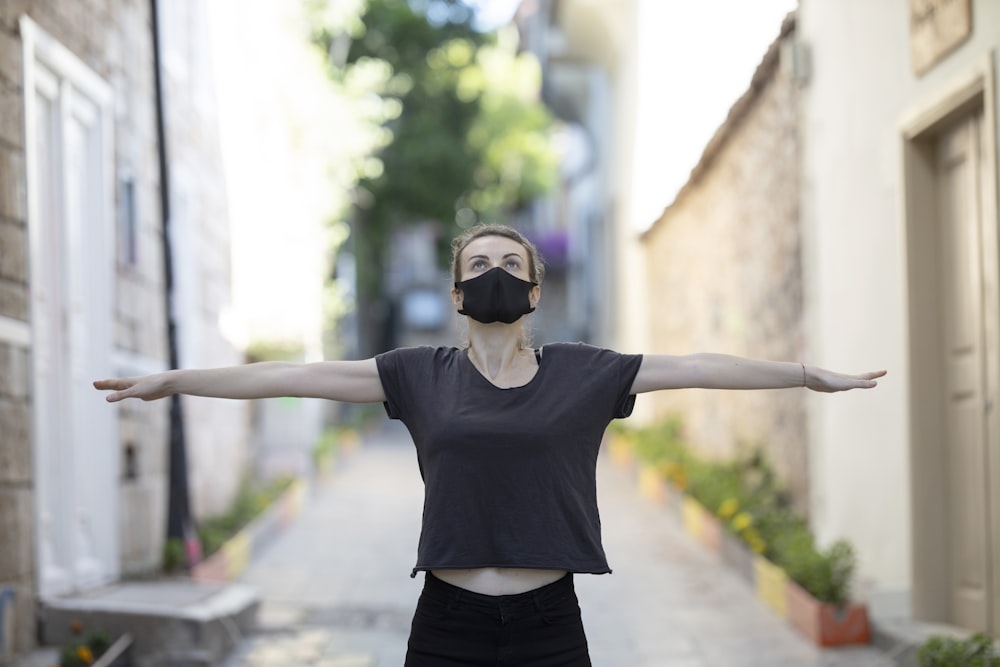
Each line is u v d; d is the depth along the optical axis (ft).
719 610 25.52
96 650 19.42
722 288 39.34
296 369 10.06
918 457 21.45
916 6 21.01
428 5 79.20
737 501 32.09
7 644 18.85
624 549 33.40
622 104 64.03
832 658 20.98
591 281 85.15
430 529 9.73
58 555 22.11
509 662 9.71
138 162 28.07
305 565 32.22
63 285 22.57
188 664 20.40
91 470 24.11
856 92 24.22
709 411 42.78
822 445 27.04
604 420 10.08
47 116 22.47
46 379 21.88
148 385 9.81
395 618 25.54
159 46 27.25
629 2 59.36
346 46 71.77
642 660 21.54
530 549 9.63
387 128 80.89
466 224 93.04
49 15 21.93
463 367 10.10
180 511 27.14
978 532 20.27
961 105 19.60
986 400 19.63
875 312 23.43
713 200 40.57
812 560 22.62
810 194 27.58
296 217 48.60
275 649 22.56
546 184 105.40
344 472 54.39
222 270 39.81
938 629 20.80
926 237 21.67
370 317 98.07
